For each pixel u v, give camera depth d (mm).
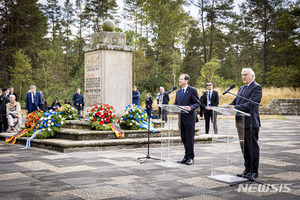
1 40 45375
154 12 45062
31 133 9836
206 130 12062
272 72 43906
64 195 4238
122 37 10859
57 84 43406
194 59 56000
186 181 5070
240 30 60844
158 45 46562
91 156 7441
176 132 8164
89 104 10836
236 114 5062
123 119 10172
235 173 5164
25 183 4895
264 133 13555
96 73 10578
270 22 47594
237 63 76250
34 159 7012
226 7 47062
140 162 6637
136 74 41500
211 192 4430
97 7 56062
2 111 12953
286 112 30828
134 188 4625
